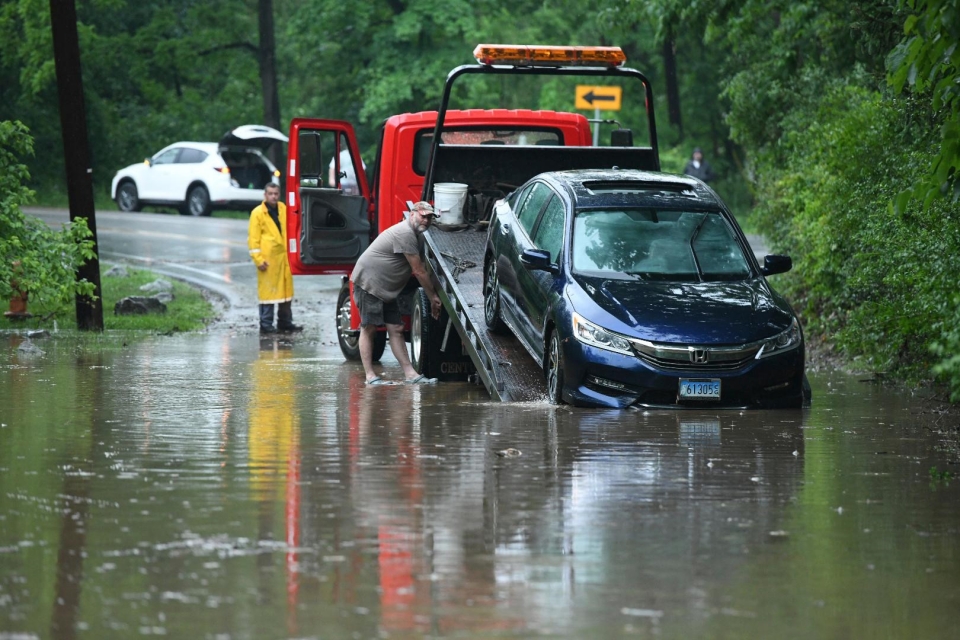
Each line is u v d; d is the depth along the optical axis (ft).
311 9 448.24
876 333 135.23
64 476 83.05
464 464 87.35
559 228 121.08
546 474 84.38
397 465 86.84
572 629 54.80
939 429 104.12
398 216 155.43
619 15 213.46
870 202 143.95
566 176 128.26
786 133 211.61
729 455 91.71
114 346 166.50
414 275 137.28
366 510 74.18
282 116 559.38
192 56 506.07
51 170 485.56
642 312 111.65
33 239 180.65
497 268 129.70
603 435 98.78
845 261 156.56
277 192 189.06
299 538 68.28
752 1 203.31
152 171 390.21
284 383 131.95
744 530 70.79
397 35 428.15
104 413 109.09
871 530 71.10
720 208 124.36
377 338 152.87
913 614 57.26
